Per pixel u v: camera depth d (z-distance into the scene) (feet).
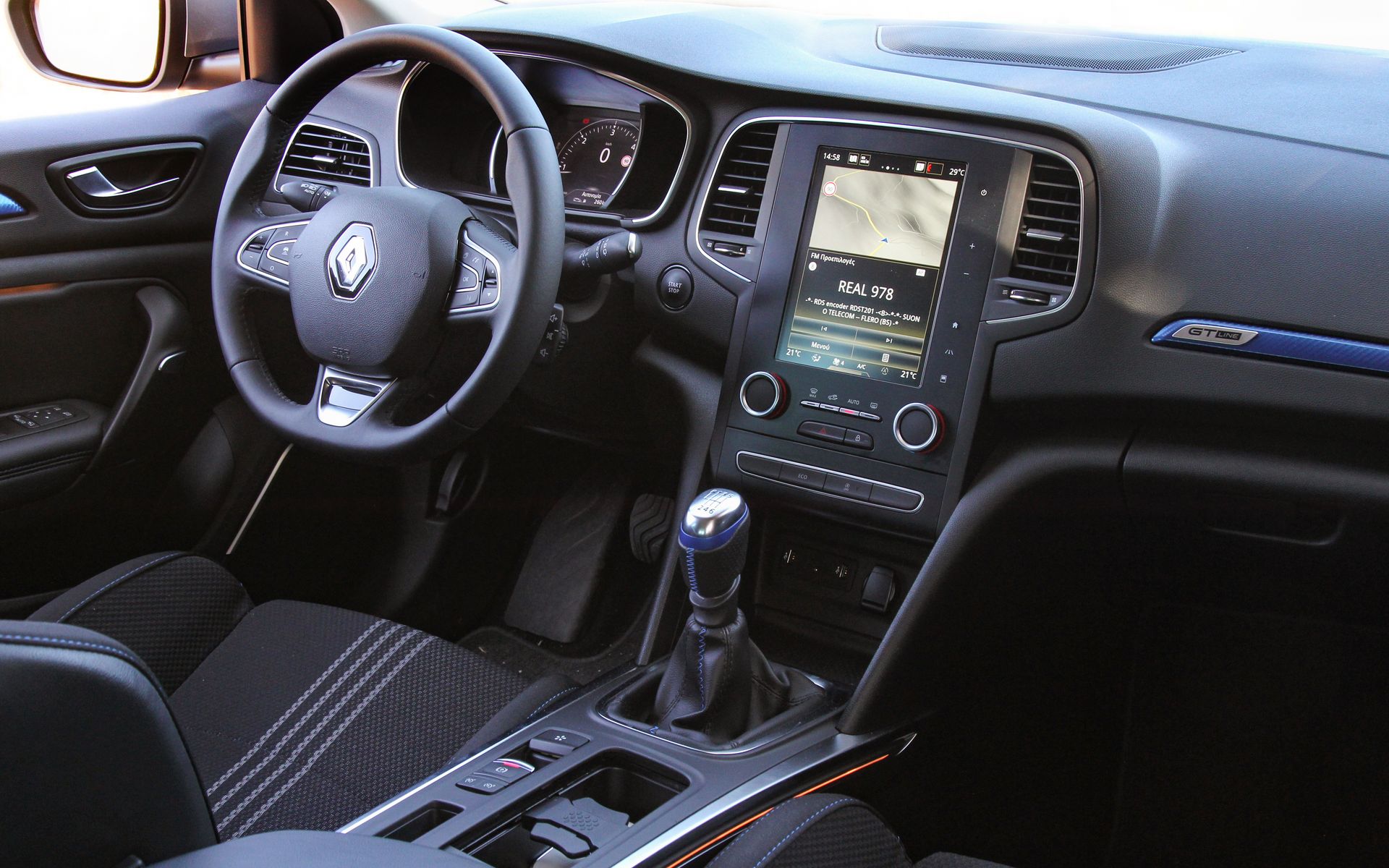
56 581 6.30
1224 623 5.62
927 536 4.91
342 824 4.06
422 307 4.47
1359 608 4.99
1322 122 4.77
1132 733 5.74
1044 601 5.31
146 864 2.31
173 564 4.87
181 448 6.66
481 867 2.75
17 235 5.73
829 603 5.57
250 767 4.31
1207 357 4.46
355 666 4.73
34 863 2.14
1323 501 4.42
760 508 5.36
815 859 3.42
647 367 5.78
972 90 4.91
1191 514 4.79
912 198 4.88
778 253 5.16
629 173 5.54
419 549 6.91
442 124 6.00
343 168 6.03
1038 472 4.79
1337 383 4.29
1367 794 5.44
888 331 4.94
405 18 7.11
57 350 6.02
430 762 4.38
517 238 5.08
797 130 5.12
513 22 5.84
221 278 5.01
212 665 4.77
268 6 6.85
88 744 2.13
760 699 4.69
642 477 7.29
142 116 6.30
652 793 4.28
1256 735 5.61
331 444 4.60
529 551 7.36
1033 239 4.68
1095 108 5.04
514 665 6.87
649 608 7.04
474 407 4.41
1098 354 4.59
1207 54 5.53
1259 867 5.41
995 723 5.62
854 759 4.59
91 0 6.88
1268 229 4.41
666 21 5.73
